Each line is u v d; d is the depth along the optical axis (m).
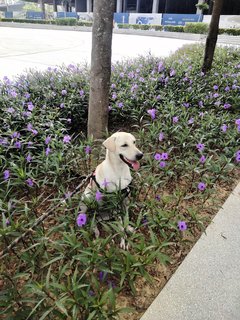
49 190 1.81
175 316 1.11
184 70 3.72
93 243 1.16
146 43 10.58
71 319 0.97
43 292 0.98
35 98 2.70
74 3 26.95
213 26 3.71
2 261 1.24
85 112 2.70
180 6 20.72
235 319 1.11
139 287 1.23
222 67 4.23
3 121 2.29
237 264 1.36
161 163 1.69
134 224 1.31
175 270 1.33
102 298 0.96
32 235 1.28
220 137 2.28
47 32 14.98
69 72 3.54
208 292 1.21
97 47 2.03
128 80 3.30
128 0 22.22
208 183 1.76
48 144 1.90
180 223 1.27
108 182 1.46
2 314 1.02
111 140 1.45
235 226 1.60
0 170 1.75
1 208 1.33
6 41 10.20
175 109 2.60
